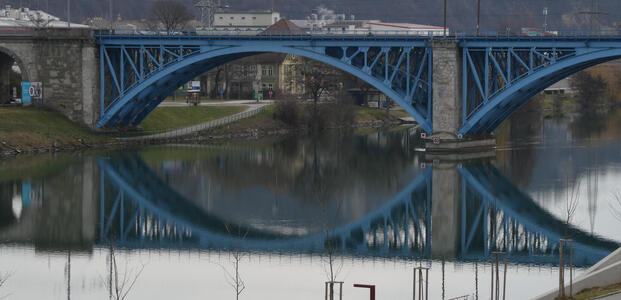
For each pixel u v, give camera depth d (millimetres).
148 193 135250
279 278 89750
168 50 184125
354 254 99625
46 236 106688
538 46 159375
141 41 183250
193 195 134250
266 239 106875
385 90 172125
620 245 101250
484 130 184125
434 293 83750
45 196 130375
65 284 87000
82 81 188625
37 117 184875
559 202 125500
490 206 124500
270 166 164875
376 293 84250
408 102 171500
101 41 187625
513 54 162000
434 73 169625
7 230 109188
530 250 100375
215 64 193875
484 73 173000
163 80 188625
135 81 186125
